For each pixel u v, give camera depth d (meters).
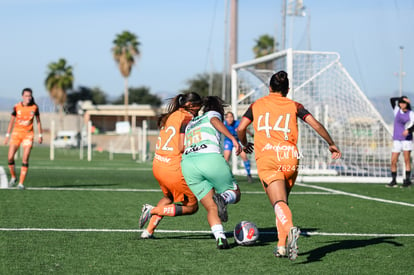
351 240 11.07
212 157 9.76
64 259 8.91
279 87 9.26
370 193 20.75
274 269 8.44
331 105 27.58
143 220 10.76
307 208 16.23
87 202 16.75
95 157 55.62
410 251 9.96
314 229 12.47
